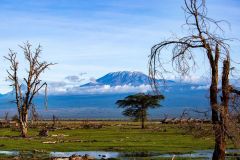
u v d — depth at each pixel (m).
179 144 59.66
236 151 47.88
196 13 22.86
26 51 75.44
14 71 75.50
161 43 22.94
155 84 22.80
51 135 80.88
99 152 49.78
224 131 22.80
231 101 23.12
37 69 75.31
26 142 63.72
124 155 46.25
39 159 41.41
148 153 48.38
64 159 40.69
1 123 123.25
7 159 41.44
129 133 88.56
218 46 23.06
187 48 22.78
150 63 22.89
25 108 76.19
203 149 52.97
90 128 113.81
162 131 94.94
